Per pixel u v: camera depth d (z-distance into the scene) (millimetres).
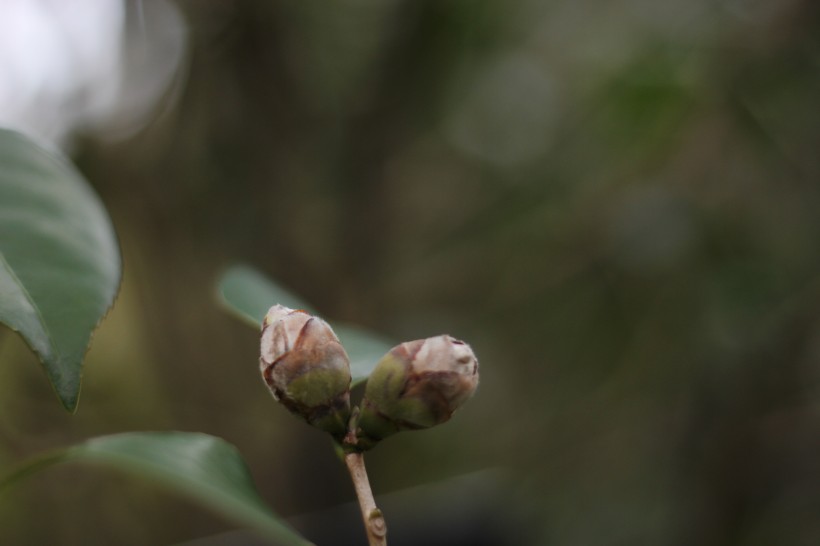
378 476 1003
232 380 956
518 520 898
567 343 993
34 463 317
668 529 906
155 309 905
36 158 334
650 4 833
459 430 1040
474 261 979
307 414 307
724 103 804
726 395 856
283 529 297
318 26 802
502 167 920
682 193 843
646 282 912
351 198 840
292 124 816
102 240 324
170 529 940
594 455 1009
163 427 938
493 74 870
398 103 830
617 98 839
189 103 810
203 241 849
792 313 812
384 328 895
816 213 812
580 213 908
